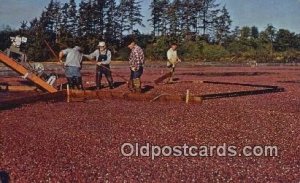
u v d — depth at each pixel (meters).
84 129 9.42
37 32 66.94
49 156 7.02
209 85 20.08
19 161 6.67
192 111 12.19
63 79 21.67
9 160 6.71
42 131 9.13
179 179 5.96
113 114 11.48
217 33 98.81
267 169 6.52
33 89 16.95
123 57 73.75
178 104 13.79
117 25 88.06
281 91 18.88
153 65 49.56
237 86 20.12
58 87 16.84
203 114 11.65
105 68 18.03
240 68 46.62
